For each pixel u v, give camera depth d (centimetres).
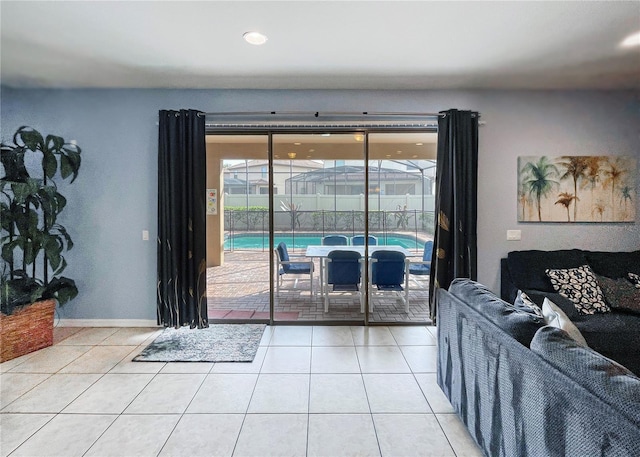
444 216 335
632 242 343
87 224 345
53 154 308
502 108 341
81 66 291
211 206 412
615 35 242
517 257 330
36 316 290
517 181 344
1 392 226
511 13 216
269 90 343
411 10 213
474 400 170
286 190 383
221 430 188
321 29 234
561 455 104
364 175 362
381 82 326
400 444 177
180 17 220
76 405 212
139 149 342
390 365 265
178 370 257
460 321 188
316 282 402
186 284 337
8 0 201
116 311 349
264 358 278
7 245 279
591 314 274
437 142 337
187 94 342
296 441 179
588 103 341
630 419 82
